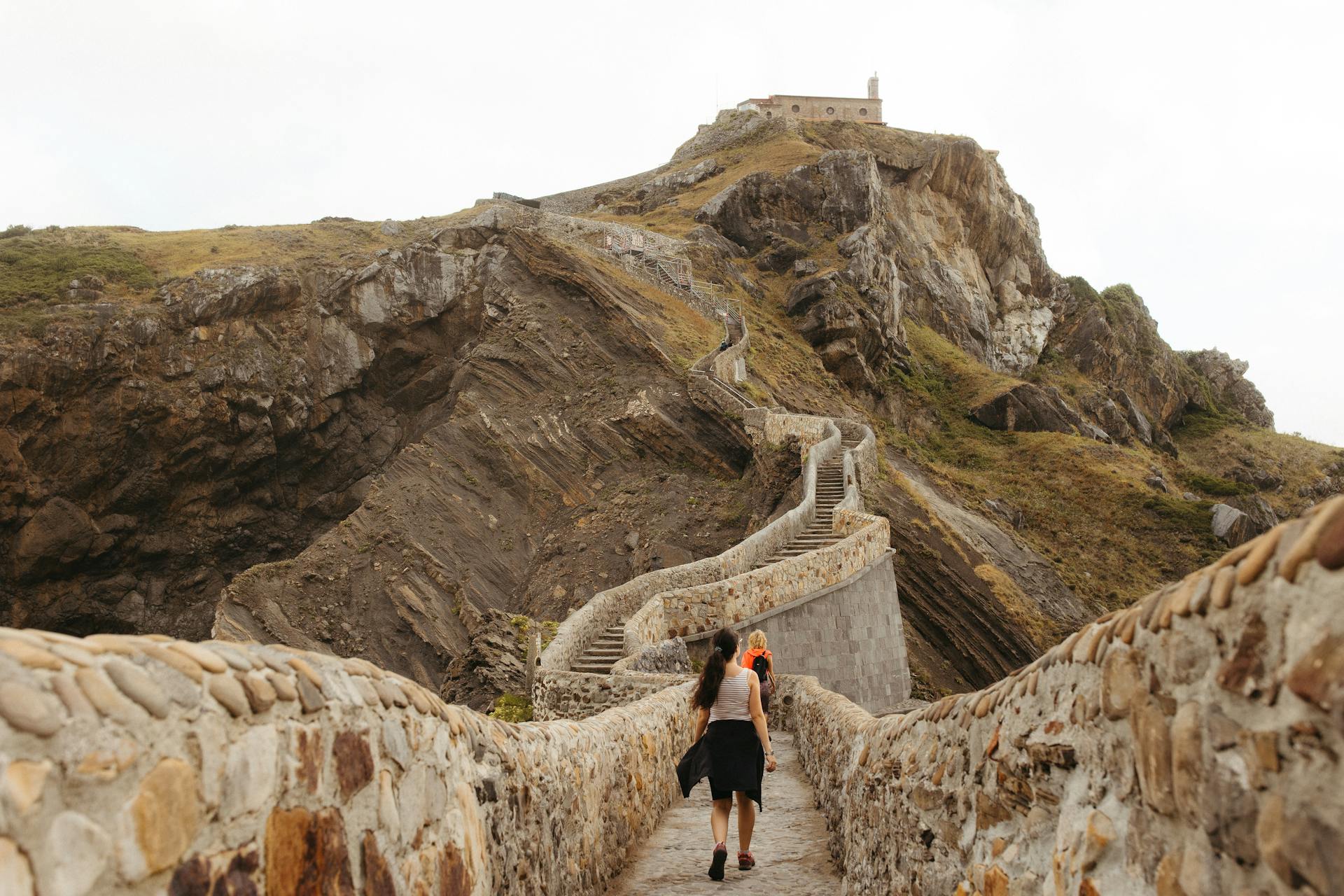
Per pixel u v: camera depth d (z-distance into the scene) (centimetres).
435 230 8206
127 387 6456
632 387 5419
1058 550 5603
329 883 331
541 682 2088
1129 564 5584
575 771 736
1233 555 254
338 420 6962
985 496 5756
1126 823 303
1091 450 6650
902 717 668
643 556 4559
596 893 764
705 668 902
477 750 518
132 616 6375
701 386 5162
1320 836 208
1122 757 307
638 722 1053
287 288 7038
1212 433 9238
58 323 6469
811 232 7925
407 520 5094
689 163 10100
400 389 7112
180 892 258
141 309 6744
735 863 905
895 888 572
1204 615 259
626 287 6106
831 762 998
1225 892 246
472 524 5106
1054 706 365
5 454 6188
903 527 4212
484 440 5450
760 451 4794
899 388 7056
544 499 5172
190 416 6519
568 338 5825
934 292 8656
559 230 7419
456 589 4800
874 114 11375
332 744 346
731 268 7294
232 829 284
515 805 570
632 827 964
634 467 5150
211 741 278
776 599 2655
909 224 9256
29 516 6216
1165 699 278
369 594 4866
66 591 6319
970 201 9775
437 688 4562
